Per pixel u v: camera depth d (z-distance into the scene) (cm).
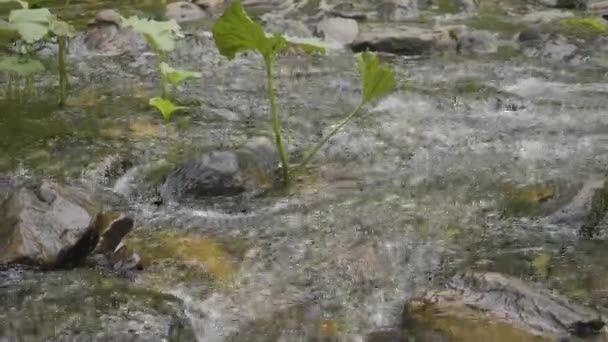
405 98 597
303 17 847
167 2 902
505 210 415
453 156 489
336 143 504
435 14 881
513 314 305
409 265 360
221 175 426
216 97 589
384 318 321
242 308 327
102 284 336
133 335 304
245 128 528
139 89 597
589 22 799
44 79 610
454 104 588
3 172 446
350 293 339
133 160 470
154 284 341
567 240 384
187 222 398
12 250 338
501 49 736
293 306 329
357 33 758
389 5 884
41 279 335
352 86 624
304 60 691
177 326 312
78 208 356
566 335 297
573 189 430
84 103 561
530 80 650
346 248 374
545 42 733
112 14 737
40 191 361
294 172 457
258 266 359
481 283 324
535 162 479
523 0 962
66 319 310
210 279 347
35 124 517
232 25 424
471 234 390
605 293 337
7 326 304
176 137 507
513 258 367
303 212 411
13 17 490
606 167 470
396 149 498
